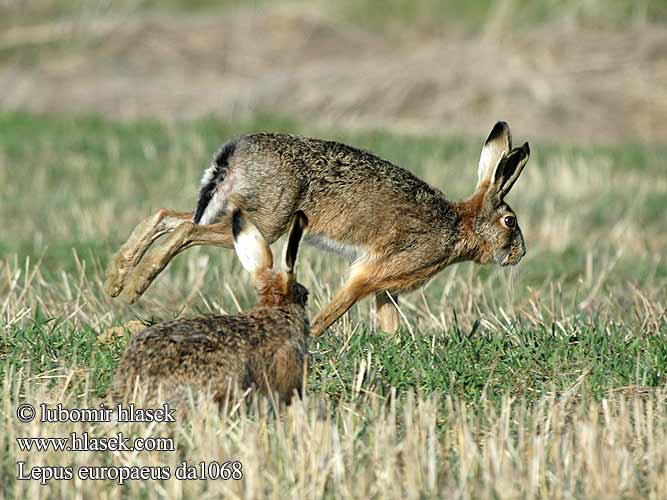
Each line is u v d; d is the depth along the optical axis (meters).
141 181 34.38
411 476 12.05
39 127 41.47
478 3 61.41
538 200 32.97
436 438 13.10
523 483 12.30
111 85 49.12
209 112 46.28
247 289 22.30
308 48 54.38
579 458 12.75
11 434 12.96
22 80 49.25
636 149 42.34
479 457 12.76
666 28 54.50
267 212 18.70
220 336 14.08
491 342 17.16
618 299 22.41
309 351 16.16
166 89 48.84
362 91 48.22
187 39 54.25
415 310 21.08
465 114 47.34
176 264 24.95
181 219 19.22
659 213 32.12
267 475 12.18
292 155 18.80
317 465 12.24
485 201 20.73
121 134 41.03
